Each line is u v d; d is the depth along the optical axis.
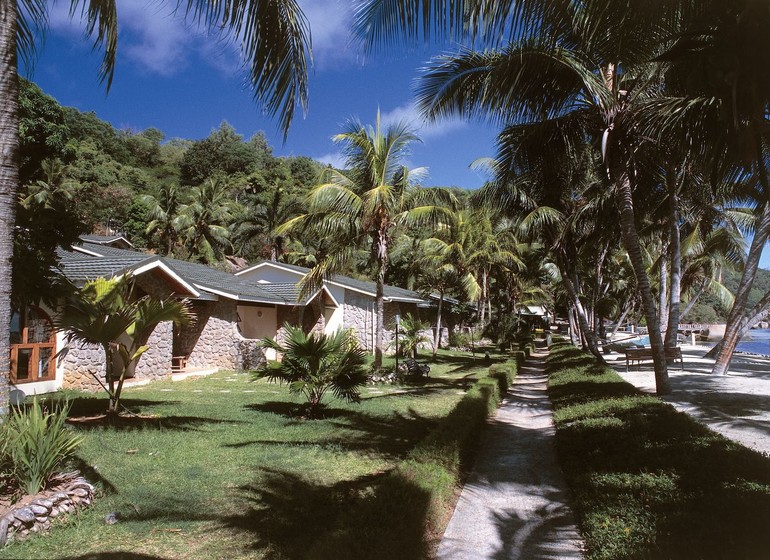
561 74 9.13
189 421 9.52
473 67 9.78
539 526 4.78
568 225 18.05
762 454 5.48
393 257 40.91
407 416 10.83
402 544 3.63
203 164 67.56
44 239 7.60
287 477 6.20
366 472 6.53
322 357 10.40
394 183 16.97
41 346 12.49
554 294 57.22
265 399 12.89
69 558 4.04
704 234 22.78
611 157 11.16
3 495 4.77
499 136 11.40
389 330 30.20
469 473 6.55
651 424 6.88
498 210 19.94
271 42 6.16
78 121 62.34
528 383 16.83
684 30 4.93
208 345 20.05
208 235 46.16
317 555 3.23
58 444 5.19
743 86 4.37
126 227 49.59
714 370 16.09
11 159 4.80
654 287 39.31
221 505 5.28
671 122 8.44
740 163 5.55
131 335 9.58
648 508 4.14
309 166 71.19
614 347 33.59
